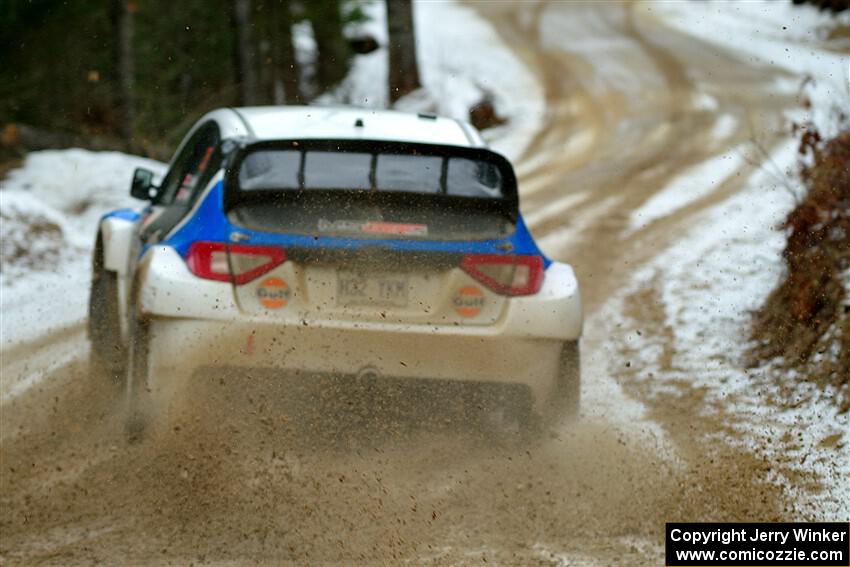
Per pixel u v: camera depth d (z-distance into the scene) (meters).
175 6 99.19
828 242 32.91
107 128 81.56
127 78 82.19
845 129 34.84
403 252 22.14
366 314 22.09
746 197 70.06
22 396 26.25
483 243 22.64
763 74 154.25
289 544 17.83
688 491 20.97
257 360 21.72
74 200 62.72
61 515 18.80
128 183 65.00
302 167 22.42
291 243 21.81
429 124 25.09
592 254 52.31
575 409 23.33
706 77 152.88
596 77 155.62
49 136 73.00
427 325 22.34
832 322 30.38
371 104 141.38
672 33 191.62
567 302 23.22
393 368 22.09
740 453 23.45
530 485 21.05
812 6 190.25
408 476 21.19
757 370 30.42
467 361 22.44
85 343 33.00
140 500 19.52
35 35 70.75
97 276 29.44
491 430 22.94
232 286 21.80
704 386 29.53
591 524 19.33
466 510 19.75
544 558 17.58
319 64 145.38
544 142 115.62
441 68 160.50
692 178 82.94
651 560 17.59
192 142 27.22
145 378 22.00
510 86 151.12
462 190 22.70
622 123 123.88
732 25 194.38
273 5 110.31
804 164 35.31
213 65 102.69
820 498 20.69
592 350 34.66
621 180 84.00
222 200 22.19
